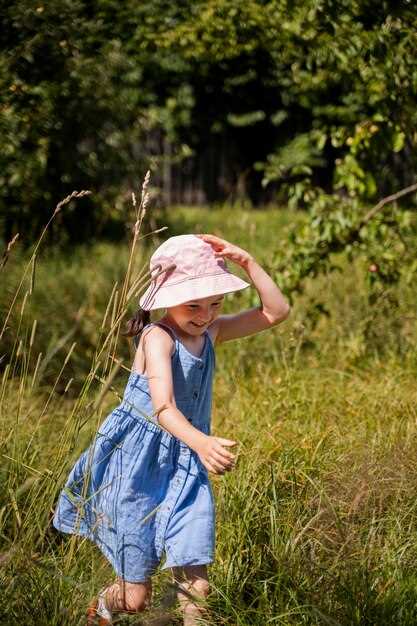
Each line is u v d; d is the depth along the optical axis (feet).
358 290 26.55
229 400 18.65
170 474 11.44
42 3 21.16
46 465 11.99
